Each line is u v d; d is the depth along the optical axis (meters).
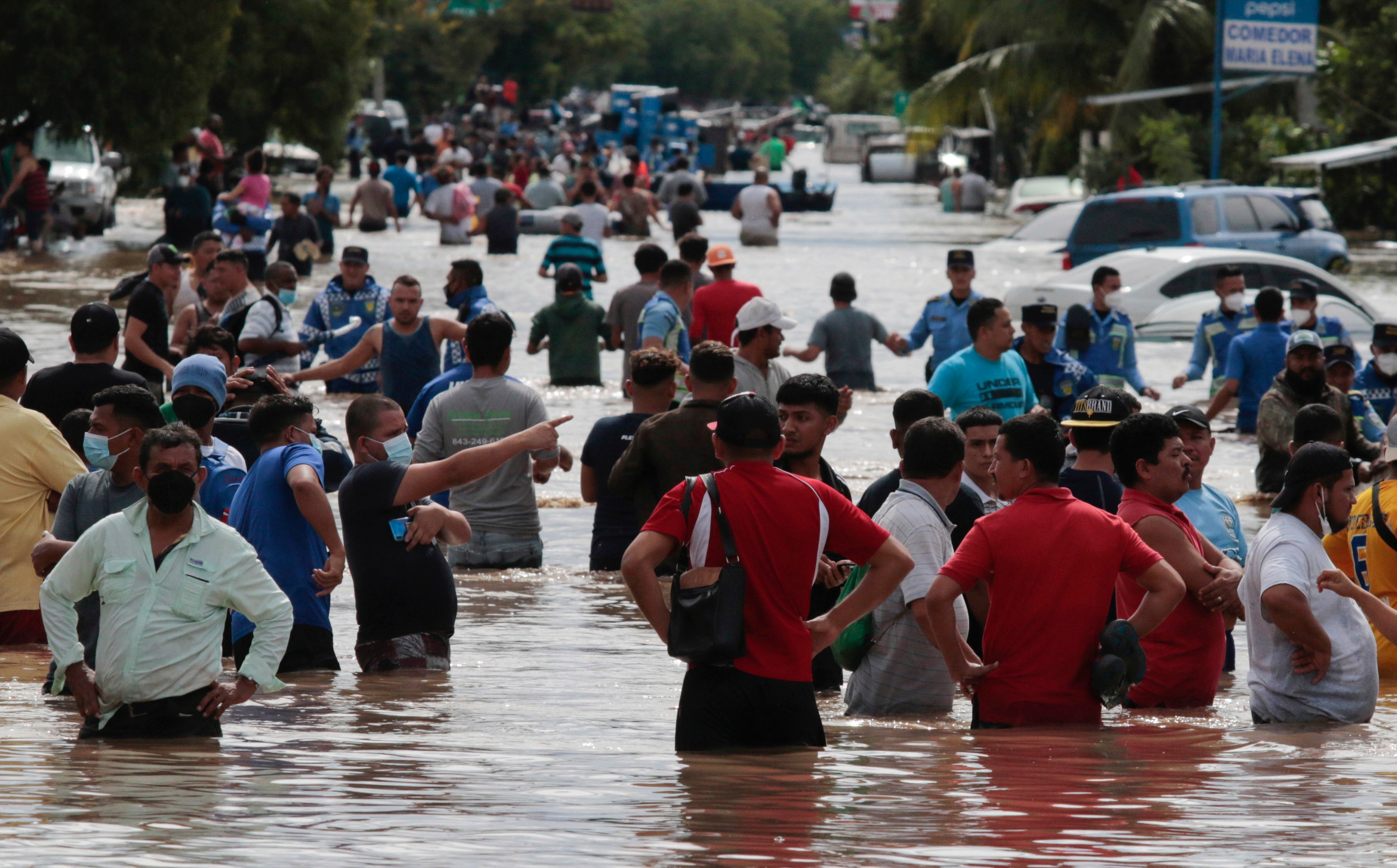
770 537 19.39
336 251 124.12
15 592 27.97
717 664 19.62
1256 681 22.91
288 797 17.05
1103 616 21.59
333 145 165.38
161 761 19.11
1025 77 187.75
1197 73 182.50
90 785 17.58
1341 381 43.50
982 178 199.12
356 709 23.41
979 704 22.06
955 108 192.38
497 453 26.45
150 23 110.81
